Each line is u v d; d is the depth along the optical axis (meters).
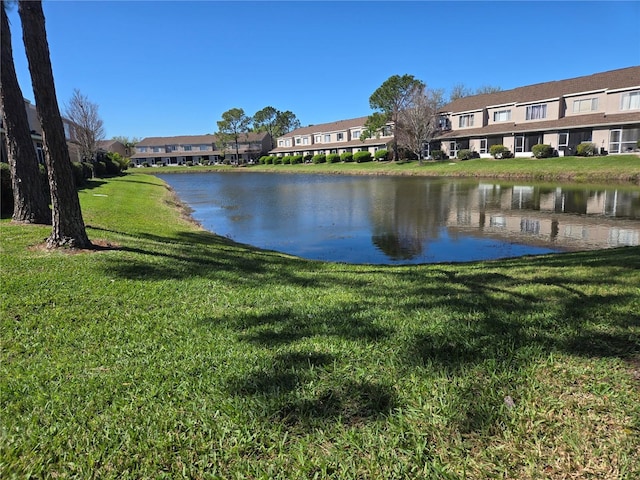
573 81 36.69
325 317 4.00
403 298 4.62
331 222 14.23
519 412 2.40
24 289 4.67
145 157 88.62
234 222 14.86
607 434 2.20
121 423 2.39
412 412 2.43
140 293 4.73
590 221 13.18
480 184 26.22
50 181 6.52
